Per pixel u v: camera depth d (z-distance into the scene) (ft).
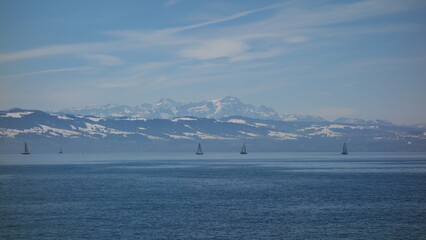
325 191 451.53
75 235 253.03
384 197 402.52
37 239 245.24
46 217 303.48
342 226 275.39
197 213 317.83
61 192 447.83
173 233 257.14
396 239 245.86
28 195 422.82
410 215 310.45
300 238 247.09
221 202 371.35
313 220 292.81
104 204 360.69
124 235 252.83
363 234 255.70
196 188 485.15
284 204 360.28
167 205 355.15
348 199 389.80
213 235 252.62
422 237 249.96
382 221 289.53
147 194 428.15
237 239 244.42
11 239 245.65
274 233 257.55
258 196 411.13
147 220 292.81
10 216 307.58
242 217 302.86
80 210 331.57
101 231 261.85
